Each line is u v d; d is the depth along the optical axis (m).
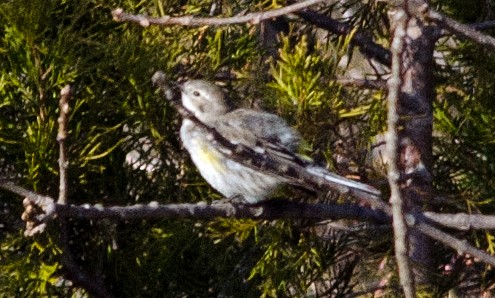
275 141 10.60
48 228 10.66
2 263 10.54
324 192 10.40
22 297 10.77
